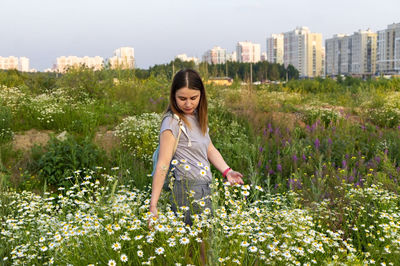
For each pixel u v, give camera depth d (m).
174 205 2.79
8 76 17.39
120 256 2.24
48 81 14.15
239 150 5.84
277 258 2.34
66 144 5.64
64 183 5.09
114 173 5.09
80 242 2.52
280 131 7.52
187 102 2.67
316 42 136.00
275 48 139.75
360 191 3.88
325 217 3.34
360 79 30.98
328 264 2.34
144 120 7.70
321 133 7.37
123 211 2.71
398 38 114.69
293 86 23.12
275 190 4.62
